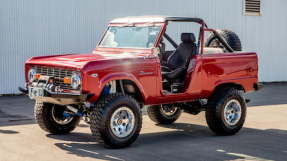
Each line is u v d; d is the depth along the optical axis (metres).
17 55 13.12
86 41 13.98
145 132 8.40
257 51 17.27
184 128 8.80
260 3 17.22
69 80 6.88
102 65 6.84
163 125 9.09
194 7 15.80
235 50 8.68
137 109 7.12
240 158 6.56
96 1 14.04
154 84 7.43
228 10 16.55
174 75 7.90
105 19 14.22
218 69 8.13
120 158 6.48
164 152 6.87
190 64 7.88
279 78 17.81
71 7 13.70
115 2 14.34
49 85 7.00
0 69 12.94
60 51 13.62
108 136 6.86
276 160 6.47
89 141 7.53
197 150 7.01
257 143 7.53
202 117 9.96
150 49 7.60
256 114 10.37
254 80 8.70
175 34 15.45
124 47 8.02
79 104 7.30
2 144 7.24
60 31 13.59
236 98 8.19
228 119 8.12
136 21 8.06
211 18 16.20
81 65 6.75
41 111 7.79
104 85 6.84
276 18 17.61
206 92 8.03
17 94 13.20
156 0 14.99
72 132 8.22
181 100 7.86
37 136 7.84
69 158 6.45
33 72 7.48
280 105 11.72
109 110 6.84
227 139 7.84
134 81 7.15
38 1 13.25
